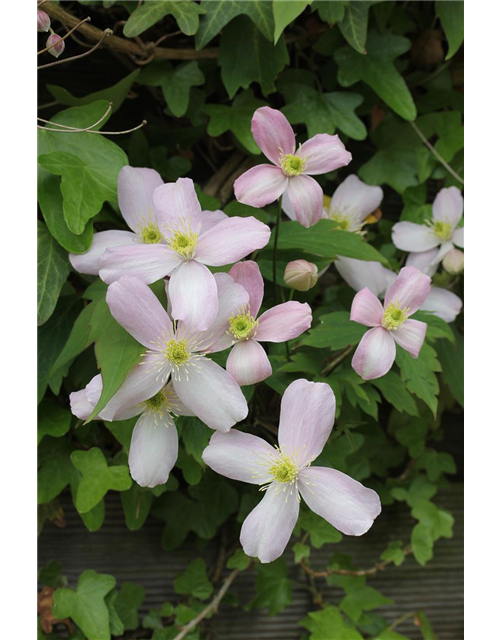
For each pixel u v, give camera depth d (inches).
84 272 18.0
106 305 17.2
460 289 22.0
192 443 17.8
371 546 22.9
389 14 20.8
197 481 19.6
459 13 20.6
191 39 20.5
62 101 19.8
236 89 20.0
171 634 21.3
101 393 16.5
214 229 17.0
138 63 19.9
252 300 17.0
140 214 18.3
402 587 23.0
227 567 21.7
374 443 22.3
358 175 21.9
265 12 19.3
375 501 16.5
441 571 23.2
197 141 21.4
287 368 18.2
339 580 22.2
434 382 18.5
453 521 22.2
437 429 23.1
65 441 20.2
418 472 22.8
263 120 17.3
